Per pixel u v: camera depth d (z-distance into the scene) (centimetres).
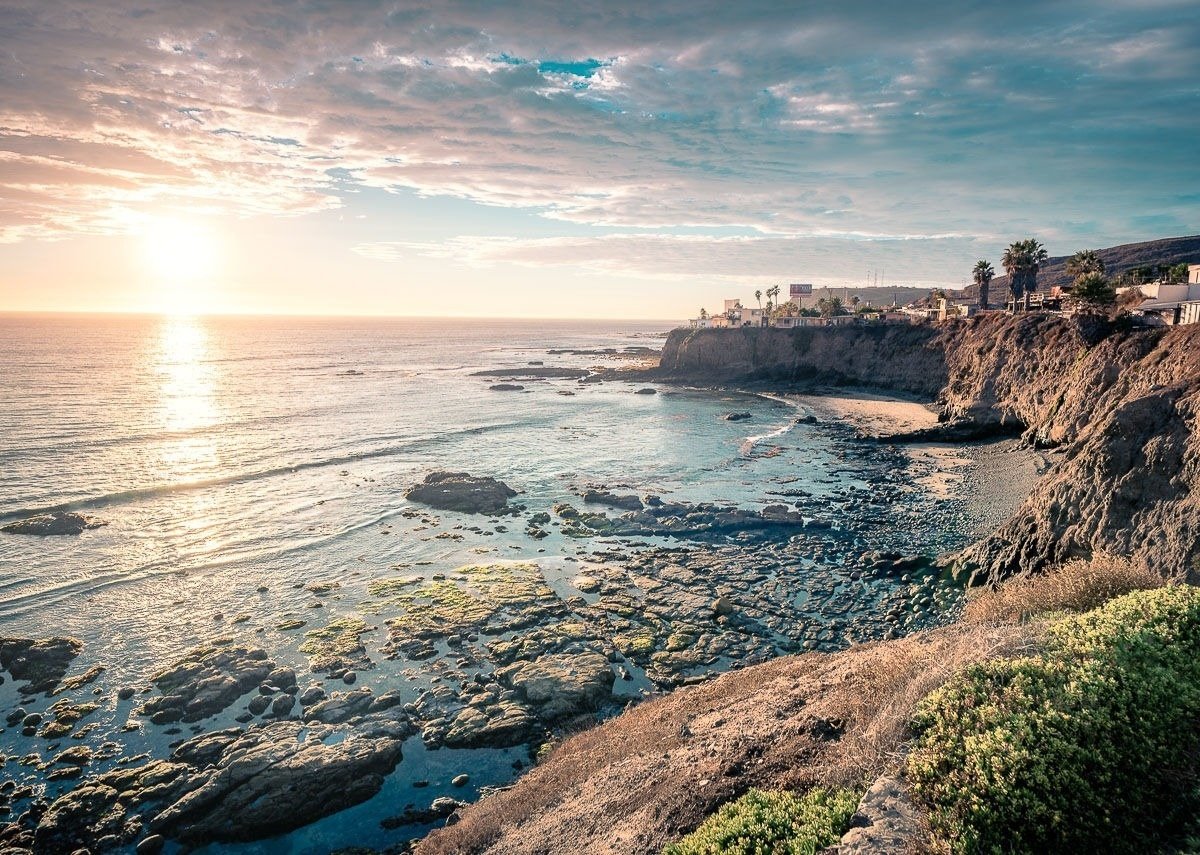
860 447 7638
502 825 1658
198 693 2683
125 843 1977
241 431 8250
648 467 6762
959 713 930
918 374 11294
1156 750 805
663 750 1678
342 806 2125
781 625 3300
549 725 2525
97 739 2450
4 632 3206
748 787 1177
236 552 4303
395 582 3862
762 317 15300
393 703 2659
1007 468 6069
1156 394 3155
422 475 6356
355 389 12862
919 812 820
